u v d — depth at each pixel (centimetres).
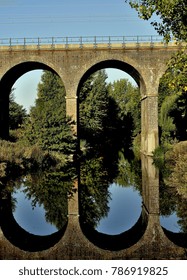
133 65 4350
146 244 1395
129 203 2023
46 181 2689
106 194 2258
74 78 4362
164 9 1866
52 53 4356
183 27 1906
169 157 3531
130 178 2830
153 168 3294
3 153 3034
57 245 1399
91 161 4116
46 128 3822
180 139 4334
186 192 2175
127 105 8262
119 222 1697
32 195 2214
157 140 4350
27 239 1477
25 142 3788
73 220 1728
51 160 3644
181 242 1411
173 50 4325
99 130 6706
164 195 2136
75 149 4125
